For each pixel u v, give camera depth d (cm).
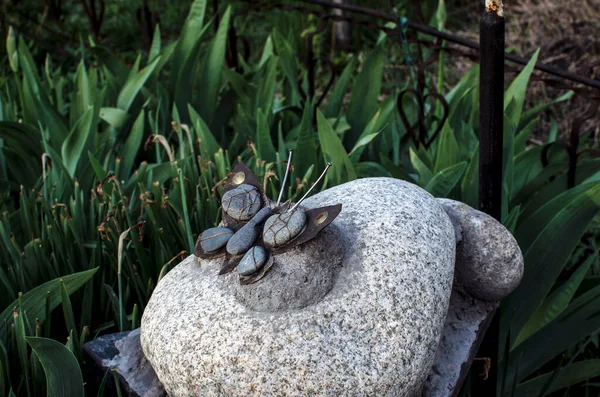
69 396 130
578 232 160
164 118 217
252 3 239
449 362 135
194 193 178
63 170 180
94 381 142
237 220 127
